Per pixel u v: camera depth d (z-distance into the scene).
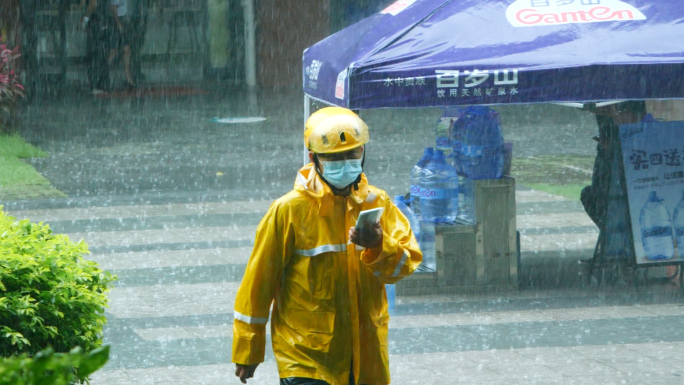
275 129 37.00
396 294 15.54
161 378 11.60
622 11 14.57
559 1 14.75
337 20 52.56
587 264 16.64
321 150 7.39
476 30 14.18
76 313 8.40
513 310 14.70
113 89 49.53
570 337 13.27
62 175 27.42
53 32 49.16
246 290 7.66
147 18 50.34
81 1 49.44
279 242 7.61
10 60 36.03
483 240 15.64
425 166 15.70
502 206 15.59
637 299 15.34
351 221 7.62
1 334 7.76
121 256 18.25
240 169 28.50
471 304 15.05
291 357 7.65
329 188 7.57
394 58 13.55
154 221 21.52
